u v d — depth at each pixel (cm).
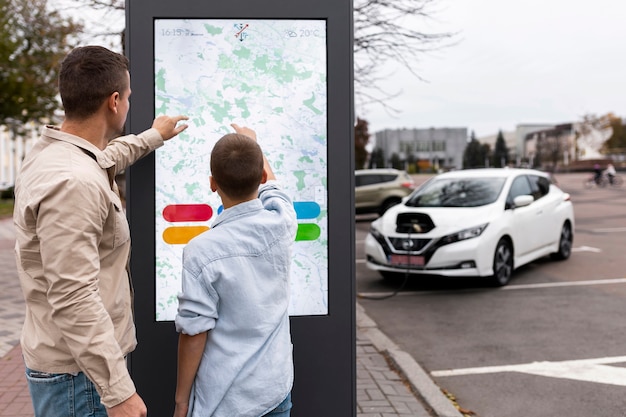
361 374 486
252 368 199
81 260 173
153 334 280
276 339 206
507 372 496
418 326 647
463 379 482
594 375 484
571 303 732
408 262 795
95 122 198
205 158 283
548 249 957
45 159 184
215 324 200
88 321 171
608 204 2358
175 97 281
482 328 632
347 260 288
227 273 196
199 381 201
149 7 276
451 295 791
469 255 771
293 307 291
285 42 285
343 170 287
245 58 284
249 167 204
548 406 423
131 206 277
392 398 430
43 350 188
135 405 179
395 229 818
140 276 279
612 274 903
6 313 712
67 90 194
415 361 515
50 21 808
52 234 171
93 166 189
